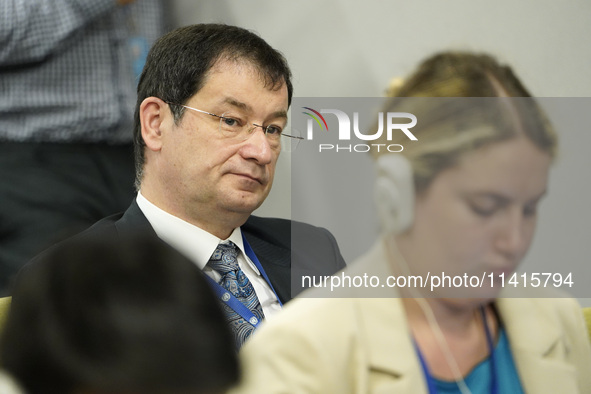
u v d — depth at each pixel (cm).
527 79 182
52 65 593
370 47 557
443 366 181
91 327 91
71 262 97
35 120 592
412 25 545
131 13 623
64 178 578
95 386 88
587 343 207
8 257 536
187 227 345
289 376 166
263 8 605
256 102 337
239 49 339
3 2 563
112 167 600
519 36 516
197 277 99
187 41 342
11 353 91
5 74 586
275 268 358
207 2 634
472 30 529
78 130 600
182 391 90
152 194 354
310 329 171
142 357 89
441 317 182
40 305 93
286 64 357
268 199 442
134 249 100
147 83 353
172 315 93
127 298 93
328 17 570
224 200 338
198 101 337
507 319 195
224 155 336
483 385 186
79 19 582
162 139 346
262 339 172
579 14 508
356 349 173
